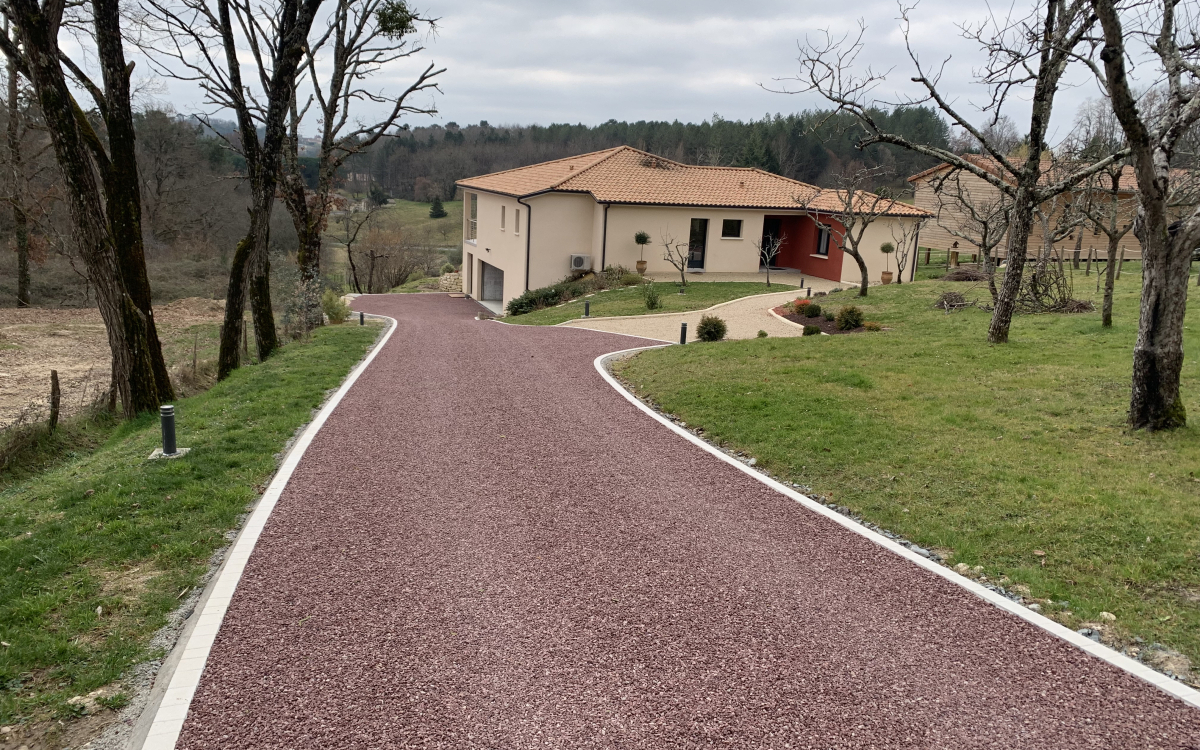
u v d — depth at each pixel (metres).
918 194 36.19
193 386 14.77
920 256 38.44
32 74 10.51
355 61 20.67
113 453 9.09
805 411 9.71
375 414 10.24
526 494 7.22
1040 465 7.38
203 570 5.60
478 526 6.42
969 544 6.00
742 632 4.73
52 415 10.63
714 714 3.91
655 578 5.48
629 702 4.01
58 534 6.14
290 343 18.03
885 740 3.72
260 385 11.98
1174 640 4.60
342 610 4.98
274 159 15.78
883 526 6.52
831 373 11.57
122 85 11.88
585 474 7.83
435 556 5.82
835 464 7.94
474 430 9.48
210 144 56.31
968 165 12.35
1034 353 12.35
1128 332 13.92
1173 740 3.74
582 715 3.89
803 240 32.62
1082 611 4.96
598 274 30.00
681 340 16.17
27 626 4.75
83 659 4.45
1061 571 5.51
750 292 26.27
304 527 6.36
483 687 4.14
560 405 10.87
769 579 5.47
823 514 6.77
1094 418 8.67
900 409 9.56
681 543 6.11
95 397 13.30
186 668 4.30
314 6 15.13
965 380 10.85
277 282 38.94
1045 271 18.06
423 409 10.55
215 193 49.28
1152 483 6.77
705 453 8.62
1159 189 7.53
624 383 12.51
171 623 4.89
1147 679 4.25
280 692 4.09
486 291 38.88
